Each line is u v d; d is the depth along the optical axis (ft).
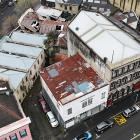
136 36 283.59
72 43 277.64
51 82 244.83
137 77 260.62
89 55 252.62
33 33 334.24
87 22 273.54
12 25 365.61
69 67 257.34
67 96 230.48
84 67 256.52
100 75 248.73
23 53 290.15
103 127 241.55
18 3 409.90
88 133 238.48
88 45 249.34
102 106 257.96
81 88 236.22
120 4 384.06
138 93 276.00
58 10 376.68
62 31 327.67
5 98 209.77
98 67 246.68
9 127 189.57
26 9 396.37
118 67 233.76
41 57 295.89
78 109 237.86
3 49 297.12
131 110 254.06
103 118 254.68
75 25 273.54
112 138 239.50
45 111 256.93
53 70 255.50
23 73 265.34
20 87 257.75
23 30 345.31
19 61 278.26
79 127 248.11
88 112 251.60
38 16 361.51
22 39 311.06
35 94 277.85
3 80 227.40
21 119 193.88
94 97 240.12
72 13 375.45
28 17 355.36
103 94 245.04
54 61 308.19
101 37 254.88
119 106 265.13
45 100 268.21
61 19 361.51
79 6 371.76
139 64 247.29
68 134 243.19
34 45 303.68
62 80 245.24
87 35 259.80
